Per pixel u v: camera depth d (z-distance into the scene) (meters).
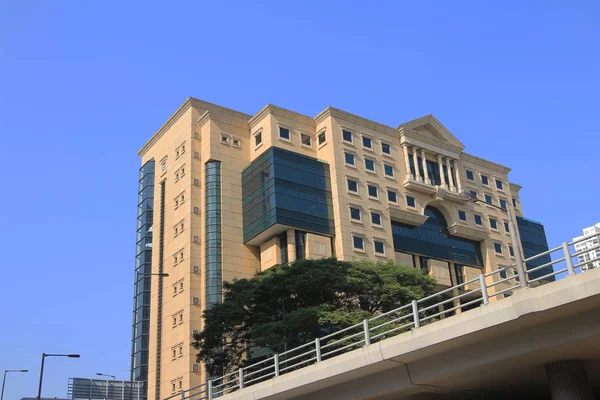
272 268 72.00
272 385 30.42
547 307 21.00
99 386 112.81
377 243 76.31
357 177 78.69
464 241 88.75
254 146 80.69
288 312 51.50
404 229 81.75
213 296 70.75
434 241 84.50
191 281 72.75
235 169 78.88
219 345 52.88
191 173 78.44
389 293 51.97
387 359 25.70
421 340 24.56
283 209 71.12
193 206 76.69
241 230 75.81
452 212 87.06
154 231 84.50
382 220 78.38
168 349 73.56
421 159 87.75
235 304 51.53
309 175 75.56
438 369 25.28
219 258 72.75
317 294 51.66
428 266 82.06
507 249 92.50
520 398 31.14
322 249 72.25
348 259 72.44
